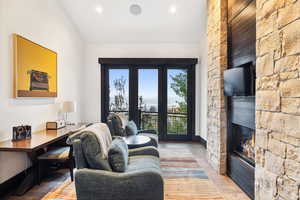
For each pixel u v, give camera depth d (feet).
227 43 9.31
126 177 5.52
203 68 15.29
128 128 11.84
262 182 5.64
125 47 16.79
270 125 5.22
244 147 8.52
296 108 4.25
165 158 12.10
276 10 4.91
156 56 16.74
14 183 8.65
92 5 12.84
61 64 12.78
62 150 9.53
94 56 16.84
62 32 12.85
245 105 7.66
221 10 9.31
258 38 5.77
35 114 10.12
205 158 12.12
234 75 7.82
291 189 4.42
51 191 8.05
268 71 5.29
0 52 7.86
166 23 14.40
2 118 8.00
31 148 7.11
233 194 7.65
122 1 12.56
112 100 17.20
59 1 12.38
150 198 5.55
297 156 4.24
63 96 13.12
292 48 4.36
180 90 16.97
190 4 12.66
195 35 15.72
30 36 9.60
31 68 9.59
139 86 17.06
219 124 9.43
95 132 6.14
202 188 8.15
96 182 5.49
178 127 17.10
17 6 8.71
